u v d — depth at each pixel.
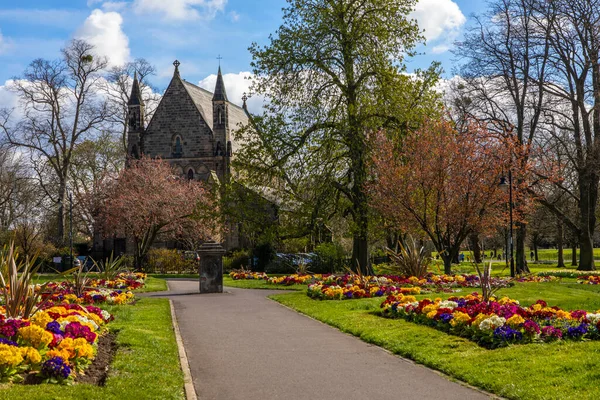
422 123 32.78
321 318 17.03
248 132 36.34
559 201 53.03
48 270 52.84
